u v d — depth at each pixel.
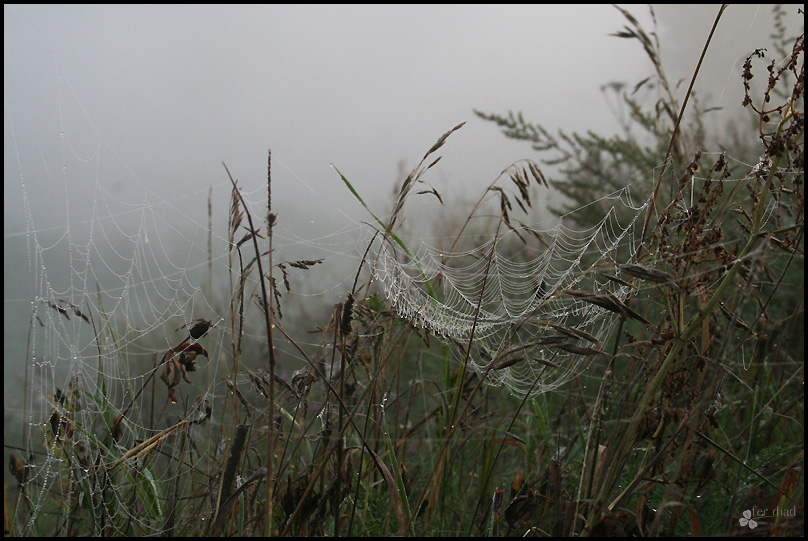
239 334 1.99
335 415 2.08
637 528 1.87
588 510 1.83
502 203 2.31
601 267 2.19
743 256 1.65
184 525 1.97
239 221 1.93
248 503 1.89
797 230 1.77
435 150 1.95
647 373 1.94
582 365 2.59
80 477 2.02
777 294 2.91
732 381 2.59
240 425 1.76
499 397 3.09
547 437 2.35
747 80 1.69
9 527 1.96
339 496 1.81
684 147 2.90
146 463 2.10
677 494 1.75
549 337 1.81
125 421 2.13
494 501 1.91
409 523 1.80
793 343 2.90
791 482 1.79
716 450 2.05
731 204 2.14
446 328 2.29
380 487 2.26
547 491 1.93
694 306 2.78
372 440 2.49
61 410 2.08
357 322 2.04
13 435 2.88
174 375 2.06
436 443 2.64
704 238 1.75
